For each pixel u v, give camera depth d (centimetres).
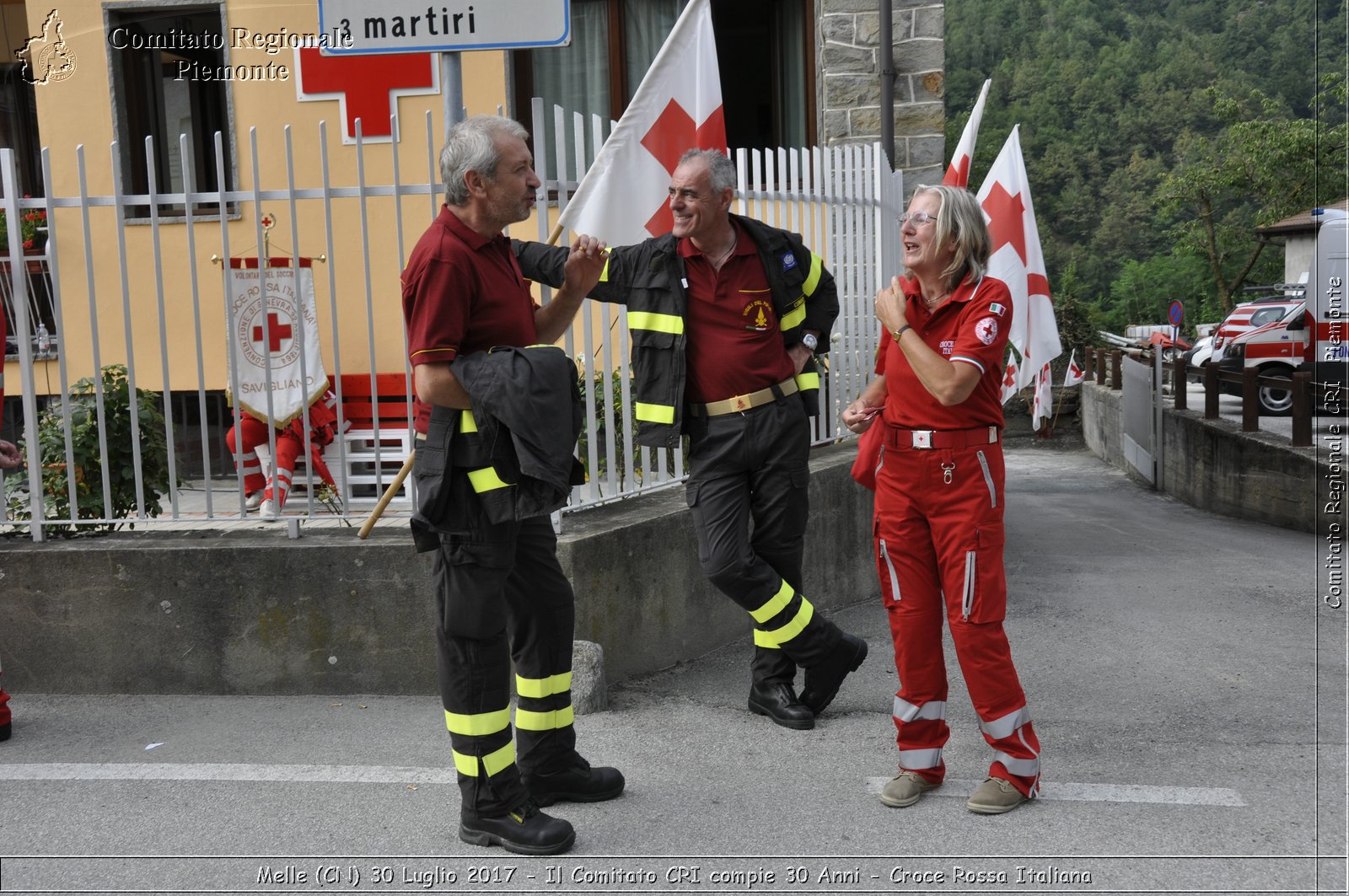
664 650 535
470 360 331
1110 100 10756
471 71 892
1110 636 592
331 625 487
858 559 673
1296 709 472
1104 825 365
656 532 527
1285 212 4800
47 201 491
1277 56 8731
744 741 441
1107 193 10319
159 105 865
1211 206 5481
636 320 445
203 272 816
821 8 943
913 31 932
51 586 489
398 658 487
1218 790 390
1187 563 805
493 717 351
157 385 821
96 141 859
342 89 831
